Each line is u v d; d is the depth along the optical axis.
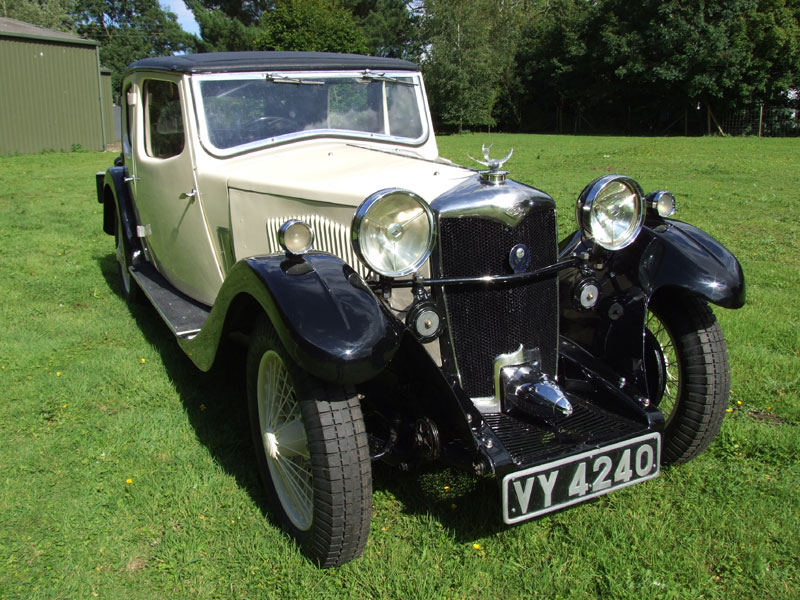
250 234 3.12
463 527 2.49
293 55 3.70
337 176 2.80
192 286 3.87
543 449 2.26
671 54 28.59
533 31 35.66
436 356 2.44
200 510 2.58
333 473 2.07
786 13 27.30
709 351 2.65
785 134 28.62
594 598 2.14
